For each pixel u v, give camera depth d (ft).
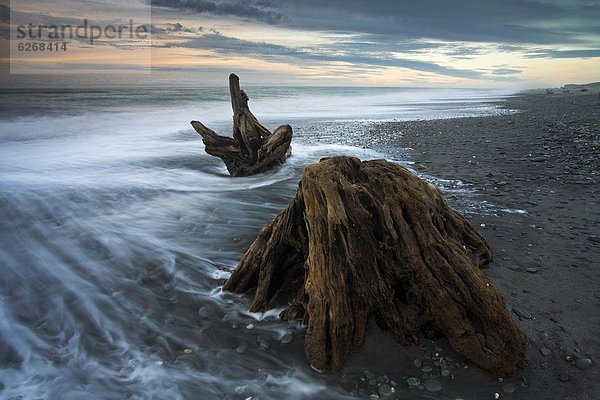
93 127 74.28
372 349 13.70
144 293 17.71
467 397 11.64
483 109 114.73
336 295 13.76
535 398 11.51
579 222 24.43
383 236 15.81
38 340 14.61
